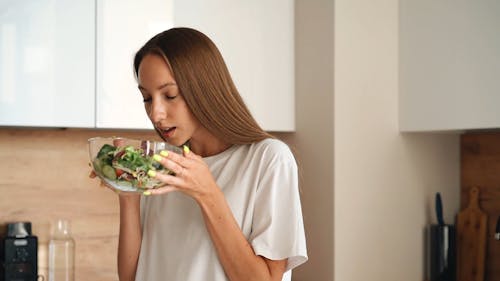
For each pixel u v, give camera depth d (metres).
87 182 2.18
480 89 2.00
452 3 2.11
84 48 1.85
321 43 2.21
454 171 2.48
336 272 2.15
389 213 2.29
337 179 2.15
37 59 1.78
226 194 1.18
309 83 2.27
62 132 2.14
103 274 2.21
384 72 2.28
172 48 1.11
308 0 2.27
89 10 1.85
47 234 2.12
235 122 1.17
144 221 1.33
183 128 1.15
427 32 2.20
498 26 1.95
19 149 2.07
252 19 2.22
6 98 1.73
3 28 1.73
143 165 0.98
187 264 1.17
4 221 2.05
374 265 2.25
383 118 2.28
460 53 2.08
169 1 2.00
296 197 1.15
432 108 2.18
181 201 1.23
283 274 1.17
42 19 1.78
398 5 2.31
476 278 2.37
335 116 2.15
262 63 2.24
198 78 1.11
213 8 2.12
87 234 2.19
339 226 2.16
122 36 1.91
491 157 2.38
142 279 1.28
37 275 1.99
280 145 1.18
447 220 2.47
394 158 2.31
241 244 1.09
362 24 2.22
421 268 2.39
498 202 2.35
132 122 1.93
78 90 1.84
